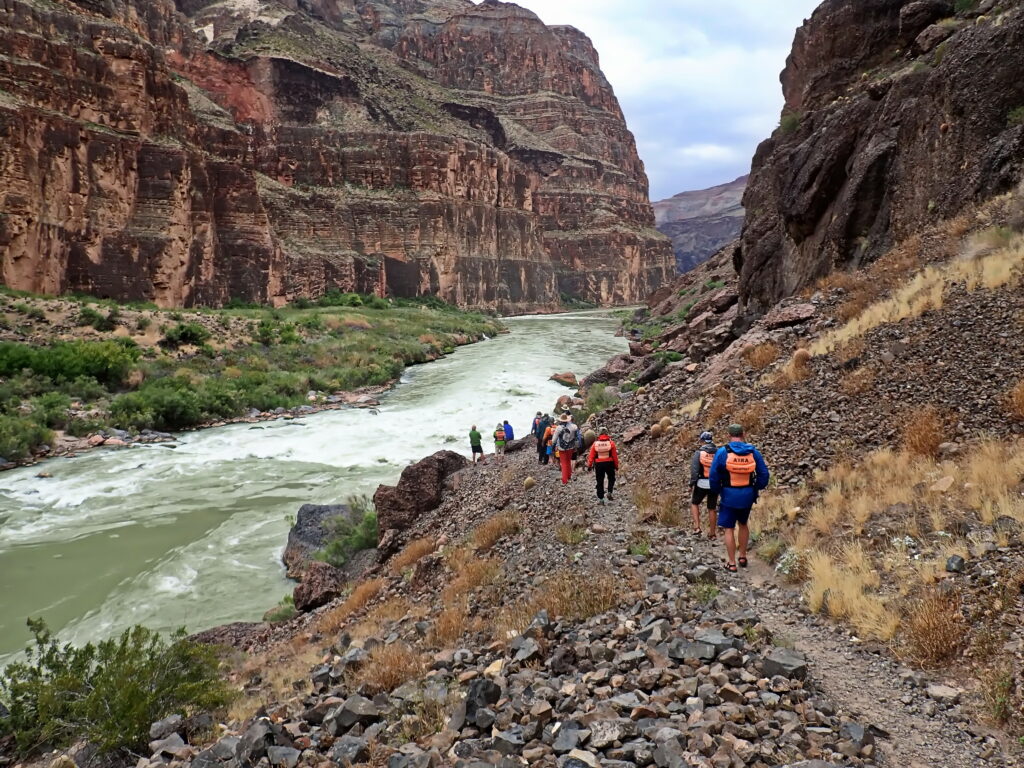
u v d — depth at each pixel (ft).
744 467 28.63
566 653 22.22
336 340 198.59
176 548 67.15
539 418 64.13
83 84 195.93
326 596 51.31
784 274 93.66
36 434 104.94
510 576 36.42
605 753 15.71
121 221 202.39
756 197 118.93
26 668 31.83
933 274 52.16
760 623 22.52
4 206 165.78
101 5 246.88
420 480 63.62
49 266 177.68
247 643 45.44
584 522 41.04
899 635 20.54
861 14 97.55
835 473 34.40
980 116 61.67
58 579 60.13
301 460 99.66
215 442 111.45
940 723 16.51
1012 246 48.42
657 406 63.00
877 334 47.67
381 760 18.11
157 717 27.84
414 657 26.86
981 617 19.42
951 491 27.89
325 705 22.72
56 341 142.00
